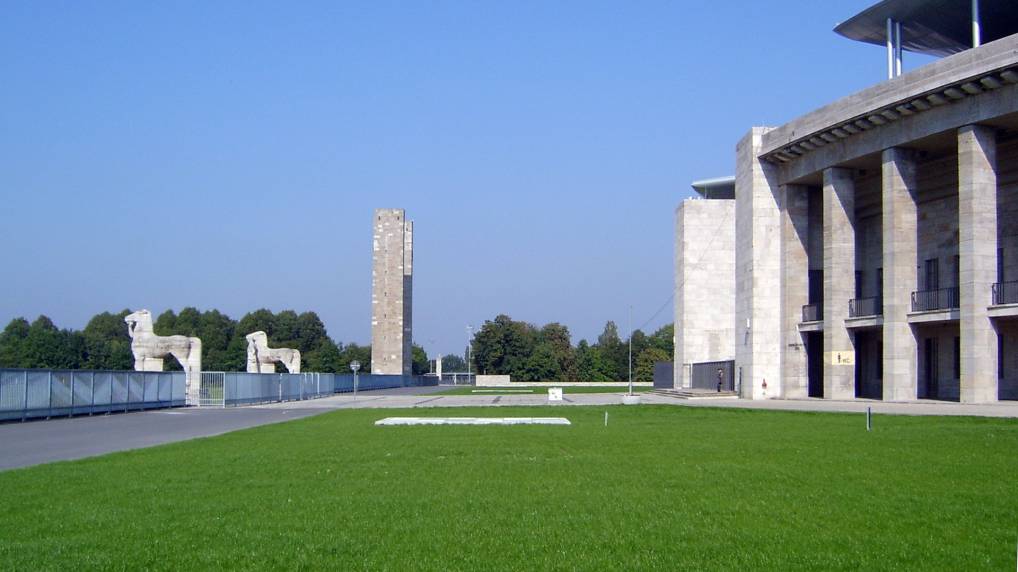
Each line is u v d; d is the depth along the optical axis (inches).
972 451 724.7
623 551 366.0
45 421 1322.6
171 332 4854.8
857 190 1924.2
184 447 827.4
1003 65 1327.5
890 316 1583.4
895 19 1718.8
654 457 703.7
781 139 1867.6
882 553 358.6
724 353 2674.7
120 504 481.4
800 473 592.4
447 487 540.4
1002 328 1549.0
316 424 1200.2
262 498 499.5
